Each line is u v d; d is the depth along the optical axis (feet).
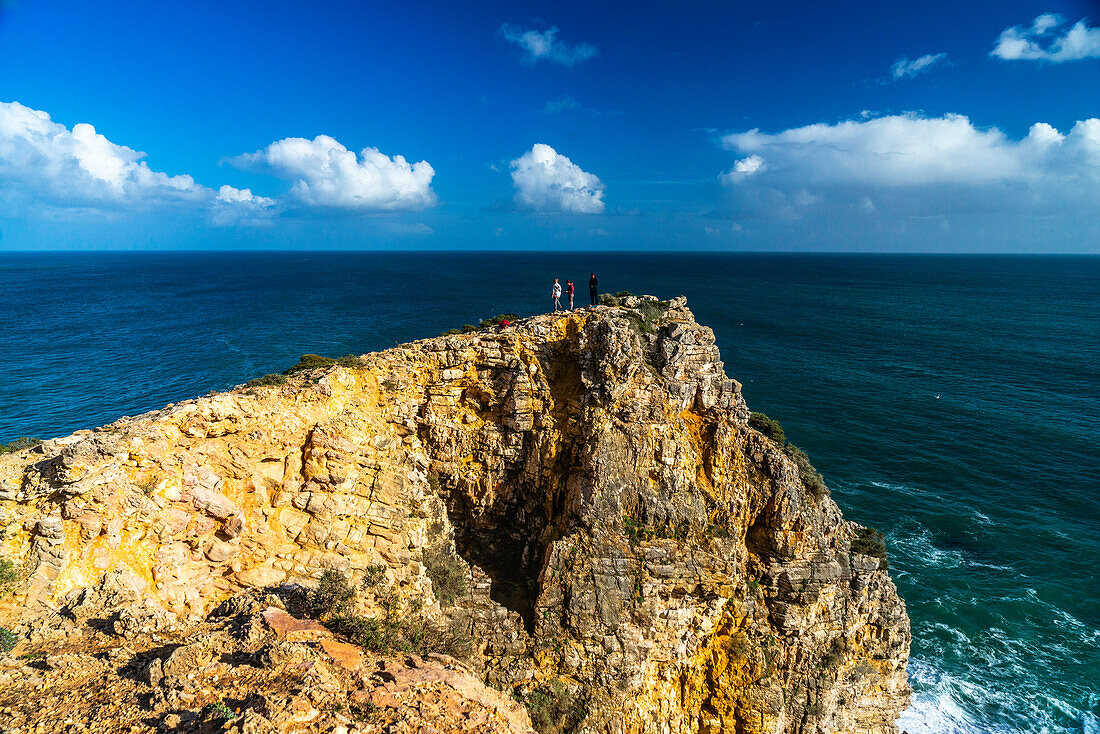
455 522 101.76
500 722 51.60
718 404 99.81
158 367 334.65
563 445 96.89
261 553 77.87
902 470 222.48
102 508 66.54
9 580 60.59
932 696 131.23
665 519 89.97
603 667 82.64
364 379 96.07
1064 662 139.23
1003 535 183.32
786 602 93.20
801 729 90.79
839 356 388.98
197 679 47.98
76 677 48.49
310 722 43.27
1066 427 262.26
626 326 99.25
